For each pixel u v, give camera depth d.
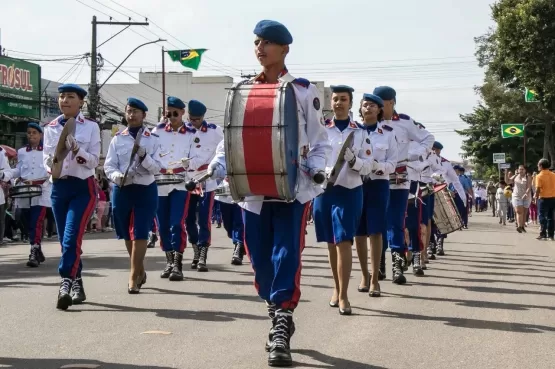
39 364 5.69
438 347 6.42
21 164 13.10
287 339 5.71
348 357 6.00
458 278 11.30
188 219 11.67
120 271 11.59
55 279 10.80
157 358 5.89
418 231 11.62
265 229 5.91
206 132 11.54
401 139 10.52
